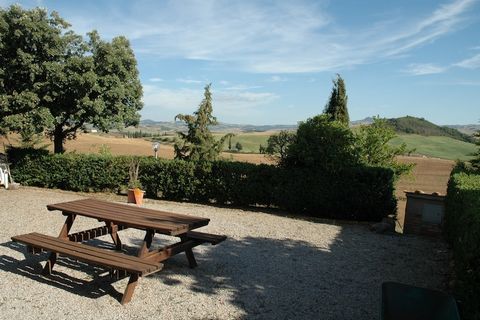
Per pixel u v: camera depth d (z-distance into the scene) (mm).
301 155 11398
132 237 8078
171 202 12914
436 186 26016
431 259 7441
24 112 14461
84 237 6656
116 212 6227
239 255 7156
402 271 6668
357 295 5457
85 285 5414
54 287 5316
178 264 6488
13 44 14344
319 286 5758
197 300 5078
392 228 9891
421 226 9930
